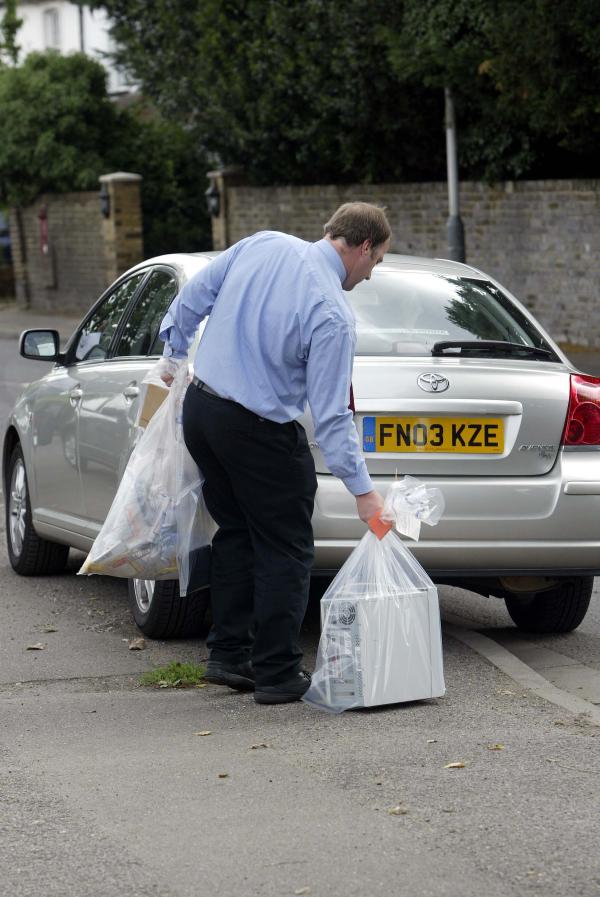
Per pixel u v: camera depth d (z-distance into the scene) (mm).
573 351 27172
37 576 11023
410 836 5172
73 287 45125
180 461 7410
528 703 7188
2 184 46000
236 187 37375
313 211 35031
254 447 6879
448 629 9148
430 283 9086
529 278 28875
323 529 7789
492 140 28938
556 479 8117
